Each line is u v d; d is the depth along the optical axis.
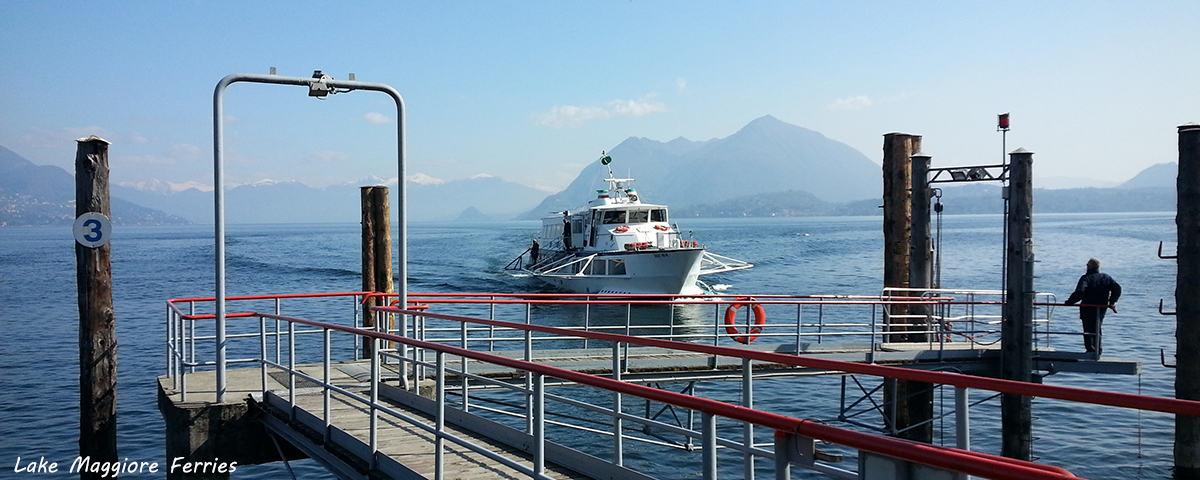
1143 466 14.32
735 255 81.19
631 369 13.60
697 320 34.00
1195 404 4.14
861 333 14.98
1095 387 20.16
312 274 61.81
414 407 9.92
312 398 10.43
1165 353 24.67
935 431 16.61
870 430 15.26
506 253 88.56
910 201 16.31
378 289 15.41
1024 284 13.78
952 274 56.88
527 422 9.58
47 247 120.56
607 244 39.47
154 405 19.69
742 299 15.96
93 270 10.62
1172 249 80.06
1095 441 15.77
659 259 36.28
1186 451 11.70
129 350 27.38
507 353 14.63
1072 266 60.38
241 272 63.97
